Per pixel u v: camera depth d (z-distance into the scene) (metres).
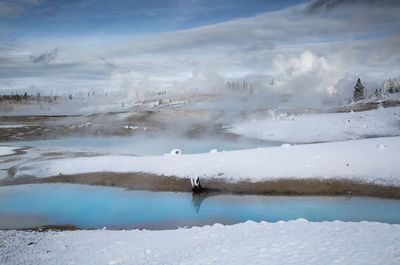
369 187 18.69
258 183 20.97
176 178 23.28
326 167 21.59
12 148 43.09
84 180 24.73
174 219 16.59
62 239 12.18
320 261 7.78
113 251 10.41
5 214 18.03
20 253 10.49
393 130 39.81
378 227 11.02
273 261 8.06
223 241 10.59
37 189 23.20
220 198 19.61
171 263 8.79
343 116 49.78
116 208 18.70
